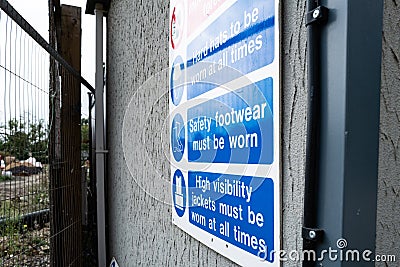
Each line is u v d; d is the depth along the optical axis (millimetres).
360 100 531
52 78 2410
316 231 560
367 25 535
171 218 1433
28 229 1979
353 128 527
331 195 542
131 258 2387
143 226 2021
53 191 2375
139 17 2137
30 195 1990
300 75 633
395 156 582
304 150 620
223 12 925
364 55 532
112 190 3359
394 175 583
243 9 822
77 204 2971
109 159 3576
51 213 2348
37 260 2107
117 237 3023
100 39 3504
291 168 655
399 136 583
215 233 964
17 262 1795
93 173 3725
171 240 1432
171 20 1426
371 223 533
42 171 2217
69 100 2805
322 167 560
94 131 3693
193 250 1158
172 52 1409
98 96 3436
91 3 3525
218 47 956
